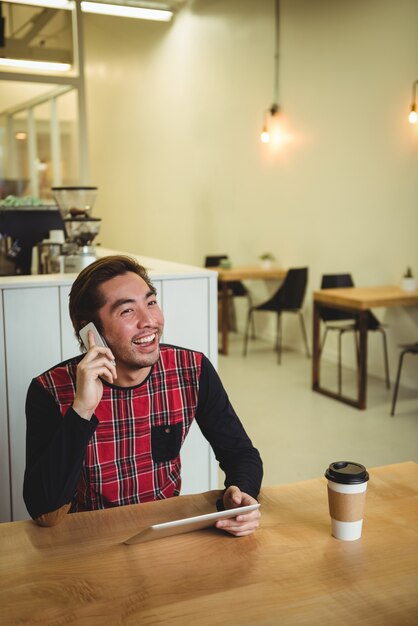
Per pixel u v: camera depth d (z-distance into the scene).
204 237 8.39
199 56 8.06
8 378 2.60
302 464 3.78
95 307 1.50
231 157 7.63
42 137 7.00
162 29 8.84
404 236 5.27
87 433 1.42
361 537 1.31
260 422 4.54
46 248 3.40
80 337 1.55
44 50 6.25
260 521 1.39
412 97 5.05
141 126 9.72
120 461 1.59
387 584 1.13
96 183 11.55
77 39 6.19
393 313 5.46
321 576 1.16
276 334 7.21
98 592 1.12
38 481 1.39
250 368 6.08
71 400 1.56
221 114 7.73
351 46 5.64
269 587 1.12
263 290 7.37
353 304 4.75
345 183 5.87
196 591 1.12
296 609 1.06
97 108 11.16
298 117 6.42
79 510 1.60
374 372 5.73
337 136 5.91
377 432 4.30
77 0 6.13
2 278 2.69
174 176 8.98
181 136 8.69
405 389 5.30
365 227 5.69
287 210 6.73
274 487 1.58
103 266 1.52
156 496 1.62
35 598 1.10
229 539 1.31
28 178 7.27
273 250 7.03
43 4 6.15
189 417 1.67
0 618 1.05
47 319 2.63
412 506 1.45
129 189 10.36
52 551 1.27
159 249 9.61
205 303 2.87
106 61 10.55
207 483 2.91
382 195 5.46
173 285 2.80
